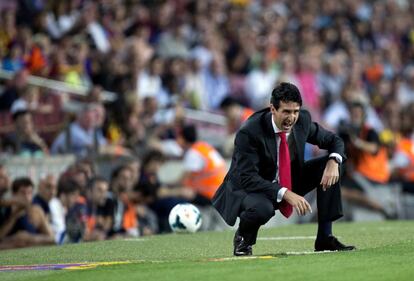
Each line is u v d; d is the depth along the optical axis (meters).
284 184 25.27
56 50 56.62
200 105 62.34
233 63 68.00
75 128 48.28
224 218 25.72
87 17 61.59
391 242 30.88
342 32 77.56
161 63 60.62
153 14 67.25
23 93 50.03
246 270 22.30
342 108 65.69
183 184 48.41
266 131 25.08
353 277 21.00
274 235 36.66
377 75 76.62
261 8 77.75
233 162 25.78
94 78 57.56
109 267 24.06
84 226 41.84
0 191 40.41
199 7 71.31
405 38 85.00
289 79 67.81
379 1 87.12
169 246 32.19
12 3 62.62
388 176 54.88
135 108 52.06
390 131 63.75
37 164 44.19
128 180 44.22
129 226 44.09
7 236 39.84
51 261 28.22
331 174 25.23
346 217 52.41
